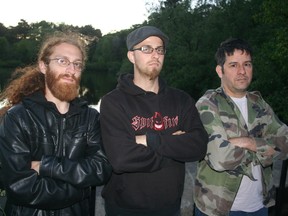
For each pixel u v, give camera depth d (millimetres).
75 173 1775
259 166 2289
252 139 2234
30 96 1894
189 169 3641
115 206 2100
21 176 1700
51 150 1826
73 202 1788
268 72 12023
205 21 20906
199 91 20484
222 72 2396
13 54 52406
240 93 2367
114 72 55938
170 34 22219
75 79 1889
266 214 2344
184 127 2219
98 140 2018
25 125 1786
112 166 1957
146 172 2010
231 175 2184
